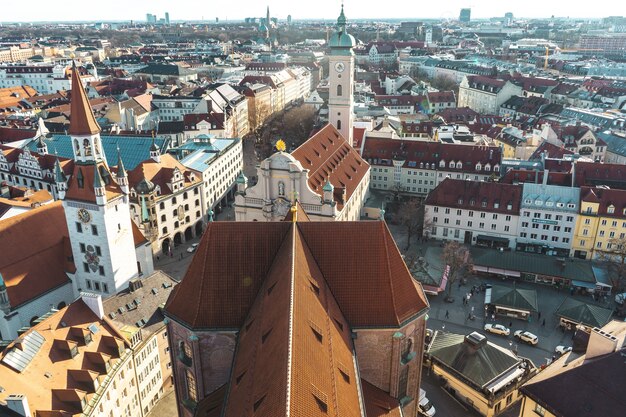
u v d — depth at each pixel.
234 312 56.22
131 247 95.25
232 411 42.84
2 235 88.31
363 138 169.38
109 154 161.62
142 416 76.62
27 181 154.50
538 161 158.12
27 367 60.75
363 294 56.75
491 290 106.31
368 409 52.66
